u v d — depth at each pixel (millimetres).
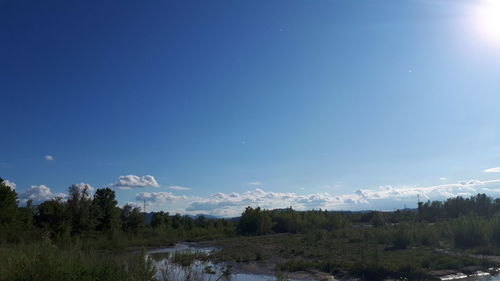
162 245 55031
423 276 22266
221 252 36312
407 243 34125
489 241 33469
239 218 74250
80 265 12055
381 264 23547
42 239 23594
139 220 70062
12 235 29266
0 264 11859
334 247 36469
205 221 93312
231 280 19953
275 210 78812
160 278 12656
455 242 34594
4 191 42469
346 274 23531
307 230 67125
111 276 10773
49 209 49250
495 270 23406
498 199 81438
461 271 23156
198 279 13320
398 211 78812
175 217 92312
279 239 52406
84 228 52094
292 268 25797
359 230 53000
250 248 41219
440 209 78625
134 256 14125
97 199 64062
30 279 10430
